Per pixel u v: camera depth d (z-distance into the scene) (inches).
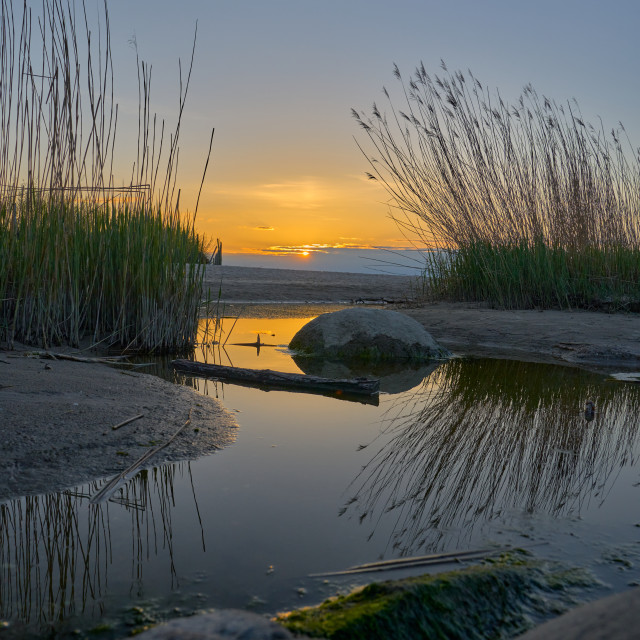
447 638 51.2
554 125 308.3
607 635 41.0
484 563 64.7
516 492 86.7
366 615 50.6
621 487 89.7
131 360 181.0
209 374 166.2
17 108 169.9
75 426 101.4
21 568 62.5
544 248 303.7
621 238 311.7
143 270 192.7
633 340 225.8
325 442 108.9
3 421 99.0
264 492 83.9
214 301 394.0
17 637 51.5
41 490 81.0
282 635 42.7
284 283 501.0
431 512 78.7
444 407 139.7
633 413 136.1
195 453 98.5
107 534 70.1
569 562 65.5
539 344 233.1
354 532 72.1
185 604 56.4
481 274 316.5
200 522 73.7
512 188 312.8
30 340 176.4
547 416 132.6
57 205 180.4
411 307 322.0
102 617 54.3
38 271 174.6
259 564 63.9
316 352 210.8
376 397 149.6
